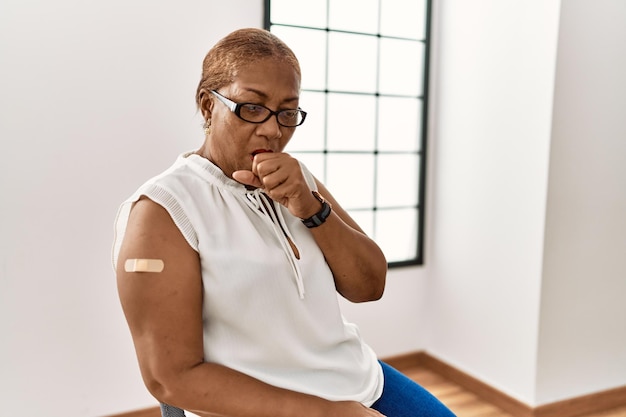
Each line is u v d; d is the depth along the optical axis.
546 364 2.15
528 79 2.08
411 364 2.71
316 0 2.31
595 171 2.12
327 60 2.37
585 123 2.06
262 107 0.79
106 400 2.05
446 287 2.60
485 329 2.38
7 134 1.79
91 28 1.86
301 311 0.86
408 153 2.65
